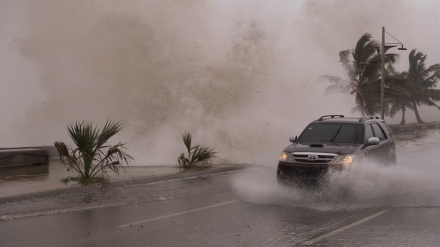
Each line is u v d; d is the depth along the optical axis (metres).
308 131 13.05
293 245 7.53
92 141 13.89
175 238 8.02
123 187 13.45
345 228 8.66
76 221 9.35
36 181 14.05
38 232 8.45
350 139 12.49
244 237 8.07
